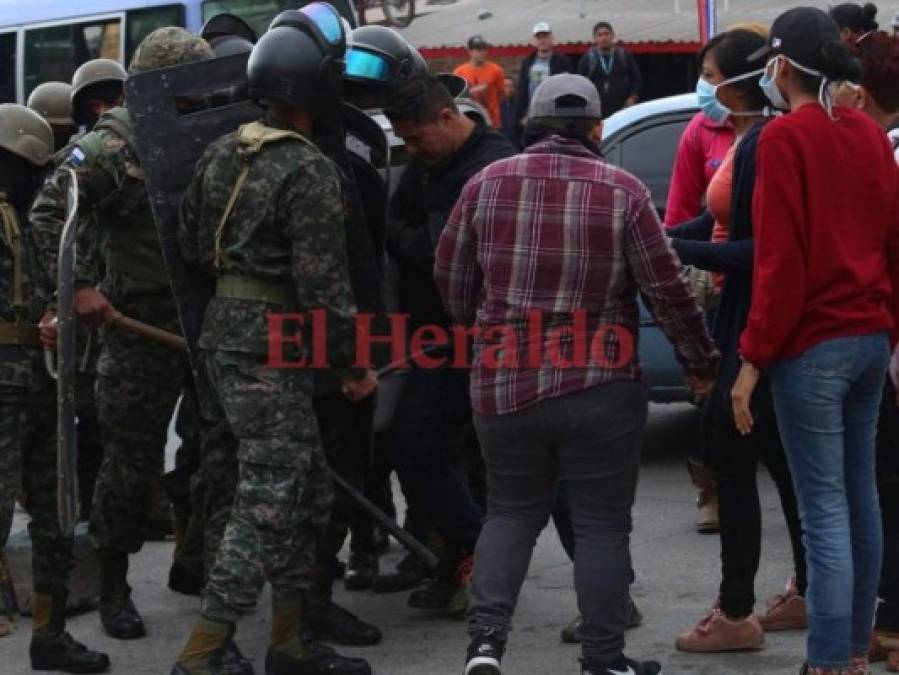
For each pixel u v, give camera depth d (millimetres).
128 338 5645
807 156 4555
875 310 4688
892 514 5184
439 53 18031
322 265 4852
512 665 5418
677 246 5074
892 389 5098
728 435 5262
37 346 5234
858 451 4801
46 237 5254
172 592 6352
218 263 4980
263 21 14758
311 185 4852
